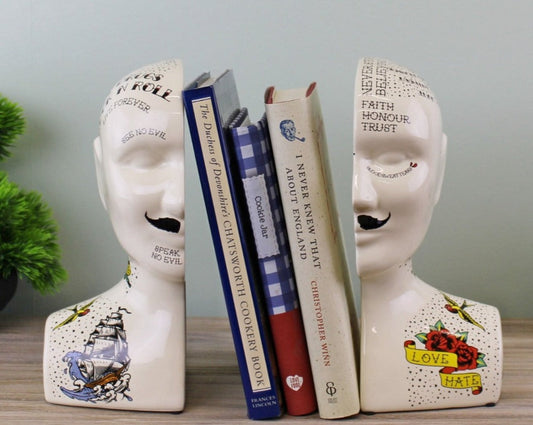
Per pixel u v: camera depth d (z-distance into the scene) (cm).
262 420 76
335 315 75
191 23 106
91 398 78
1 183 100
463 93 105
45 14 107
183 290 79
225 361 93
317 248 74
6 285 100
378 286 78
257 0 105
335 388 76
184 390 79
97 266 112
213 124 72
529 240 107
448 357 77
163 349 78
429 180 74
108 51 108
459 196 107
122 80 79
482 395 77
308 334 76
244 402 81
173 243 75
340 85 106
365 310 79
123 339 79
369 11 104
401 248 75
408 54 105
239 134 73
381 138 72
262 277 76
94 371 78
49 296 113
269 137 75
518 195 106
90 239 111
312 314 75
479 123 105
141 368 78
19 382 85
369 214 74
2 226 99
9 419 76
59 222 111
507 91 104
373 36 105
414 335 78
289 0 105
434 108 75
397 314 78
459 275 108
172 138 73
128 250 77
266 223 75
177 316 79
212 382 86
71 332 80
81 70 108
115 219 77
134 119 74
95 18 107
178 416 77
